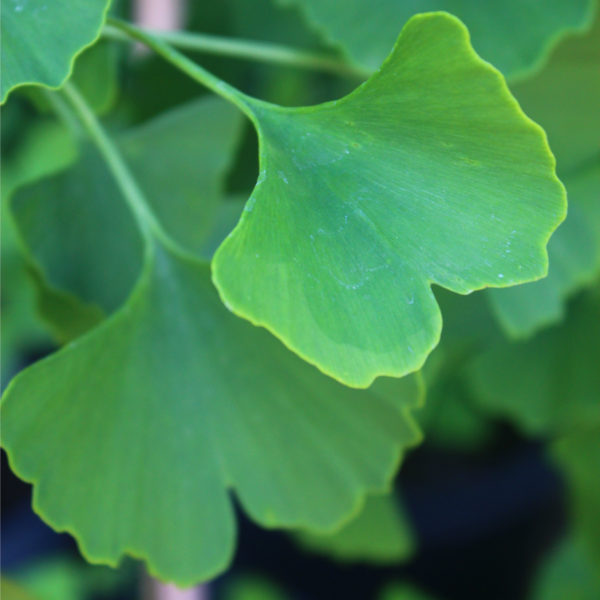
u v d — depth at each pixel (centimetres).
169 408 44
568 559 68
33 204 47
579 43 49
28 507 87
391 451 44
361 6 47
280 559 89
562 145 50
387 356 39
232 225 52
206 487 44
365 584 89
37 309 48
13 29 40
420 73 40
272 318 39
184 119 48
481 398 57
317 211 40
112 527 44
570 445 57
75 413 43
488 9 47
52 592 77
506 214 40
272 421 44
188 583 45
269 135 40
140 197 44
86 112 44
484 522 87
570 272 50
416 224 40
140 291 43
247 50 48
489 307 54
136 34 41
